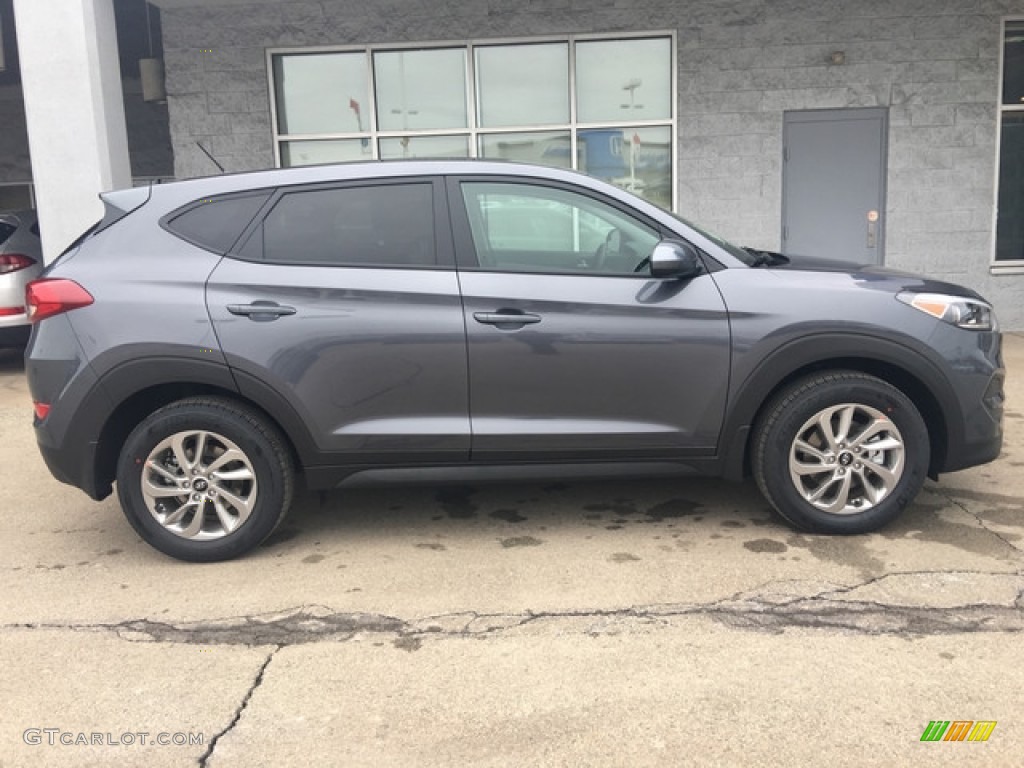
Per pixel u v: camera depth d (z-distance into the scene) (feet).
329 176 12.96
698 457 12.99
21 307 27.09
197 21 30.55
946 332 12.68
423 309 12.47
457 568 12.59
